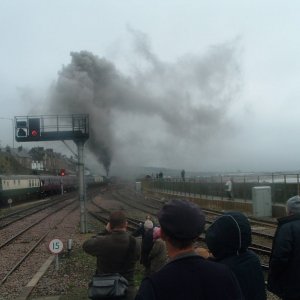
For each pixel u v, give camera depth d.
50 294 10.87
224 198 41.94
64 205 47.94
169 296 2.65
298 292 5.01
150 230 7.39
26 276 13.20
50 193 70.00
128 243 5.35
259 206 29.50
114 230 5.39
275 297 9.43
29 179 57.16
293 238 5.00
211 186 46.28
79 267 14.19
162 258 7.25
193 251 2.87
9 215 36.19
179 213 2.85
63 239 21.56
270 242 18.69
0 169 85.88
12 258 16.67
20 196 53.22
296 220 5.11
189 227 2.83
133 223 27.86
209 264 2.79
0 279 12.89
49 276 13.04
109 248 5.31
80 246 18.84
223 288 2.72
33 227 27.55
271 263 5.14
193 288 2.68
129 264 5.36
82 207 23.88
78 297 10.20
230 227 3.77
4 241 21.45
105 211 39.25
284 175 30.94
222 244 3.80
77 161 23.70
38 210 41.16
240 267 3.75
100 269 5.37
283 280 5.09
